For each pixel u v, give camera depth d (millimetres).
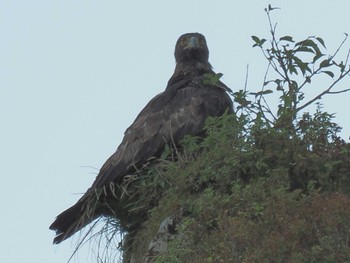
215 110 18484
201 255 14070
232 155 15891
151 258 15625
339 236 13492
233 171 15836
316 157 15633
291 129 16047
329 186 15531
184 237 14883
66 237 17750
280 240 13289
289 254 13227
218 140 16375
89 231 17422
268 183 15172
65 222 17812
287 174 15336
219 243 13820
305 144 15828
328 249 13250
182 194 16234
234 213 14844
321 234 13539
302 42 16656
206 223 14883
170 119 18281
